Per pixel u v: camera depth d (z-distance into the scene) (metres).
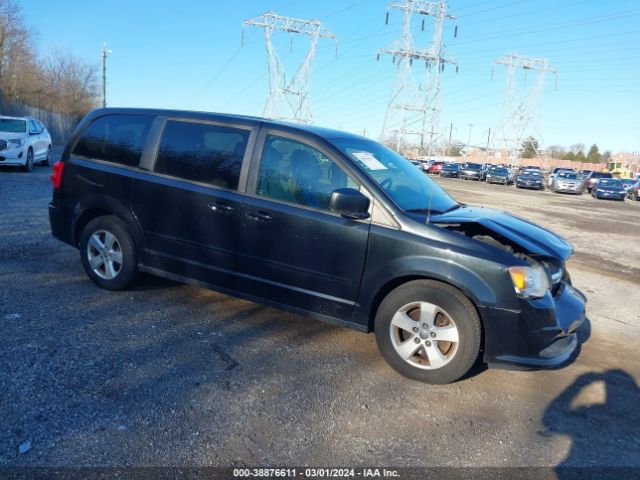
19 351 3.66
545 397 3.67
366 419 3.20
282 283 4.17
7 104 36.31
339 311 3.98
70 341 3.90
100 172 5.00
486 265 3.49
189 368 3.64
